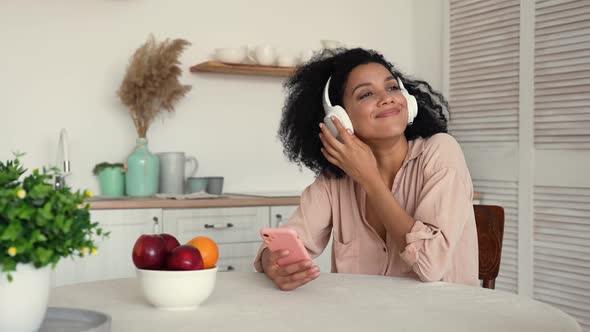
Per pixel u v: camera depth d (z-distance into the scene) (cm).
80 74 332
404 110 170
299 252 138
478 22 379
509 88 360
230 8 370
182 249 122
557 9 332
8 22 319
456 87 394
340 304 126
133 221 289
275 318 114
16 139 320
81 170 332
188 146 358
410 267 168
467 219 167
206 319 113
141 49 323
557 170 333
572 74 326
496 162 367
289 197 326
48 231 86
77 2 332
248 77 374
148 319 114
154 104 338
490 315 115
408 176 174
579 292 322
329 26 402
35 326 93
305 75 191
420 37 423
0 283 88
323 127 168
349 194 179
